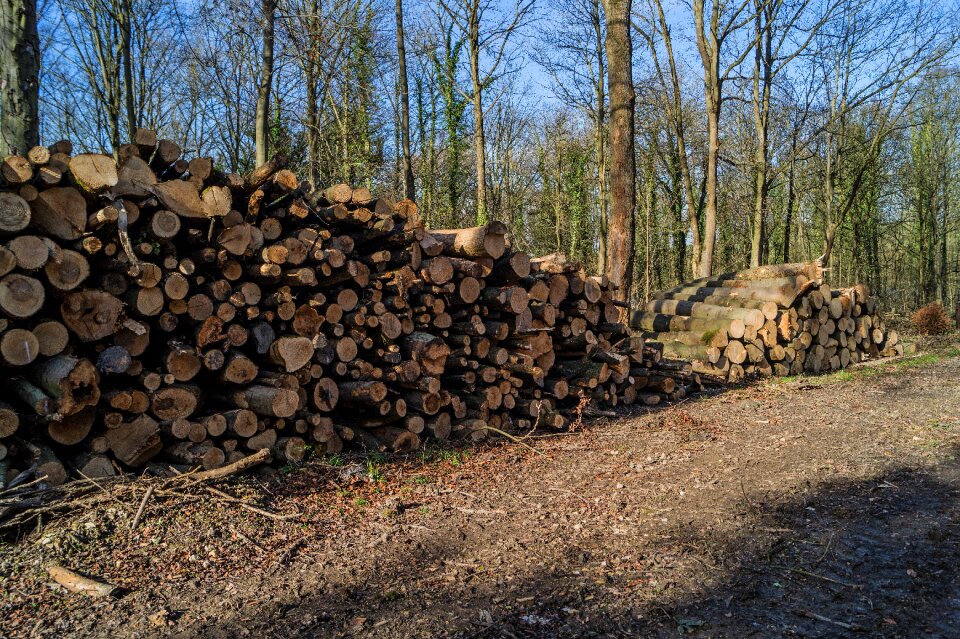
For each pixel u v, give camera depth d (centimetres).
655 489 561
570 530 475
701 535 457
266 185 621
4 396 547
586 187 3000
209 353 592
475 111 1966
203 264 601
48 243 504
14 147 659
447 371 775
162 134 2195
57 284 511
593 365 880
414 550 444
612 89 1231
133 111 1392
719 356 1133
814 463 618
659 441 726
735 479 579
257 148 1270
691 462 639
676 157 2870
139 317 567
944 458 616
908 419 791
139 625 349
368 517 505
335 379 686
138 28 1570
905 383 1061
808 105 2506
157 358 592
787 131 2547
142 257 569
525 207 3400
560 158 2998
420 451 694
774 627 335
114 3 1356
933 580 379
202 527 463
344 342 671
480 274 762
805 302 1195
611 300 926
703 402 954
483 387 780
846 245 3466
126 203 548
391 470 625
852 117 2550
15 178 491
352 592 385
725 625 338
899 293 3644
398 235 693
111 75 1473
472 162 2822
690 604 362
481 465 649
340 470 608
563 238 3269
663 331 1276
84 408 517
